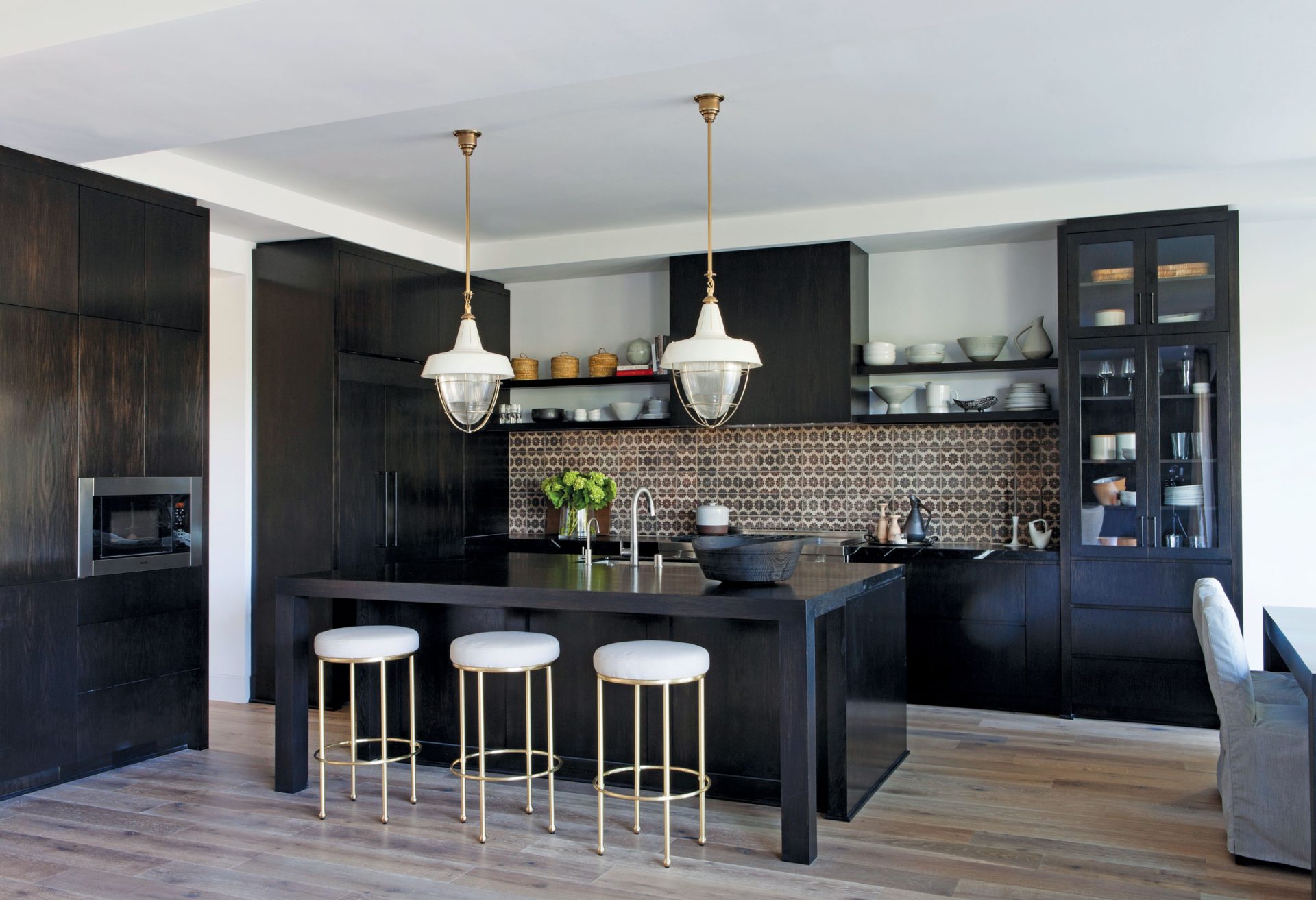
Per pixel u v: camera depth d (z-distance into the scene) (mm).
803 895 3232
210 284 6078
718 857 3562
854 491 6711
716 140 4812
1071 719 5637
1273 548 5672
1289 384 5656
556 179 5457
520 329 7609
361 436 6109
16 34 3158
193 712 5031
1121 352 5590
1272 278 5695
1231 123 4605
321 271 5953
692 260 6566
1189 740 5176
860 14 2902
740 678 4148
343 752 4930
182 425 5004
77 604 4492
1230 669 3518
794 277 6293
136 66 3266
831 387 6199
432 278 6793
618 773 4227
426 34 3027
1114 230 5586
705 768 4199
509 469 7703
